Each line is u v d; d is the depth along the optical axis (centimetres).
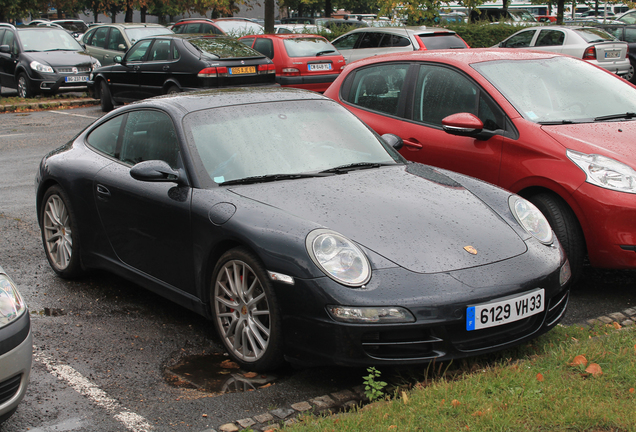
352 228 335
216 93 460
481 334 317
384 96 612
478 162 511
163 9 4053
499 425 263
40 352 371
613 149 455
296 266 314
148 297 465
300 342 316
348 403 306
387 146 455
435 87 568
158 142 425
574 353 330
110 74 1395
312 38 1492
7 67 1658
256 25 2330
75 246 482
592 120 504
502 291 317
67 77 1594
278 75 1444
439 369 320
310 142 423
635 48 1836
